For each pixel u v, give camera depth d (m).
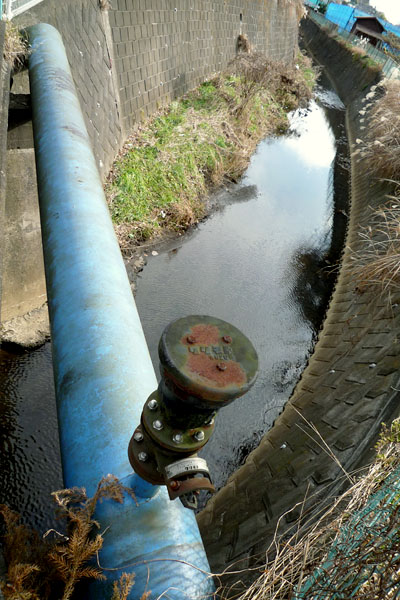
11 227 5.17
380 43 23.88
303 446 4.14
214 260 7.72
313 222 9.58
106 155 7.61
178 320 1.15
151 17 9.73
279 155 12.60
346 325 6.14
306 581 1.98
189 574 1.54
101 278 2.37
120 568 1.53
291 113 16.48
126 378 1.95
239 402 5.31
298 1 25.34
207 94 12.44
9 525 1.91
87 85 6.72
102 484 1.63
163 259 7.41
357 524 1.97
